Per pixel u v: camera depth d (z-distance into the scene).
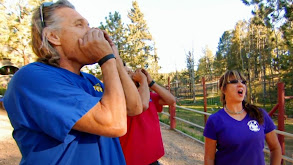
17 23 15.02
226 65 43.09
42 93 0.88
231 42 44.38
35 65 0.96
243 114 1.96
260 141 1.86
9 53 16.72
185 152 5.55
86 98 0.91
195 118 15.70
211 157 2.00
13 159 4.57
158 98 2.41
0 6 15.36
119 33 25.67
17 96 0.90
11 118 0.93
